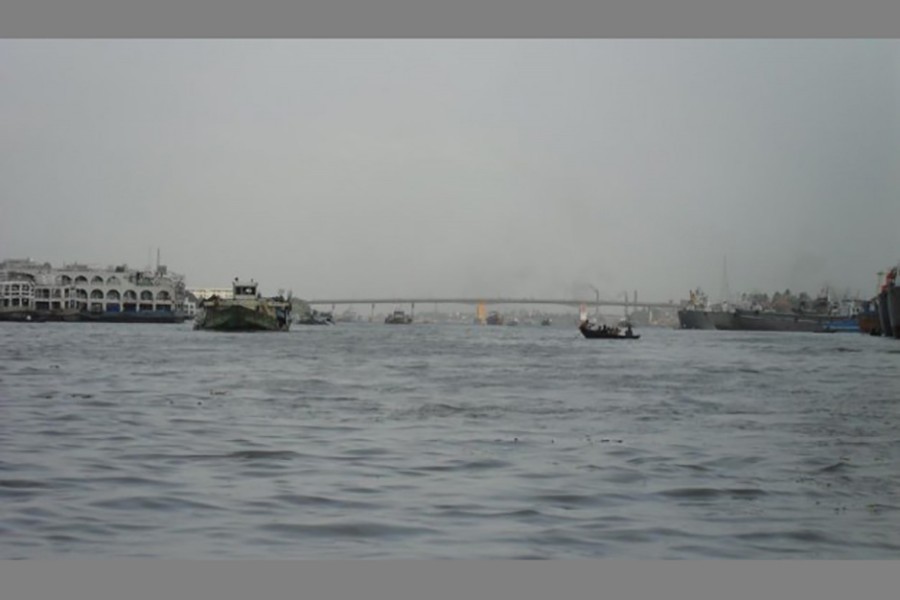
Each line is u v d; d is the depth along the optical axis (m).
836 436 54.12
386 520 31.28
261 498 34.38
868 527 31.72
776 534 30.77
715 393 82.81
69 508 32.31
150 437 50.00
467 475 39.41
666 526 31.28
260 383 89.50
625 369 118.38
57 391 77.12
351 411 64.56
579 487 37.00
